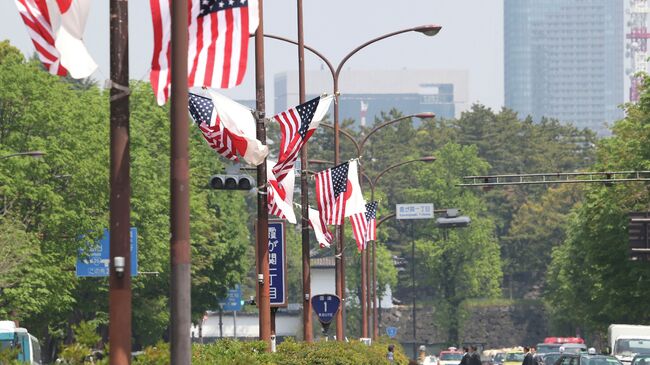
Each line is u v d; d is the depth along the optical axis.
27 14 48.25
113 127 47.75
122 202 47.56
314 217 109.12
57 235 153.50
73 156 154.50
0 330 95.81
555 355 148.50
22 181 148.00
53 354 184.38
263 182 82.88
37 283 146.62
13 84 153.88
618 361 123.50
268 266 83.56
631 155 199.25
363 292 184.88
